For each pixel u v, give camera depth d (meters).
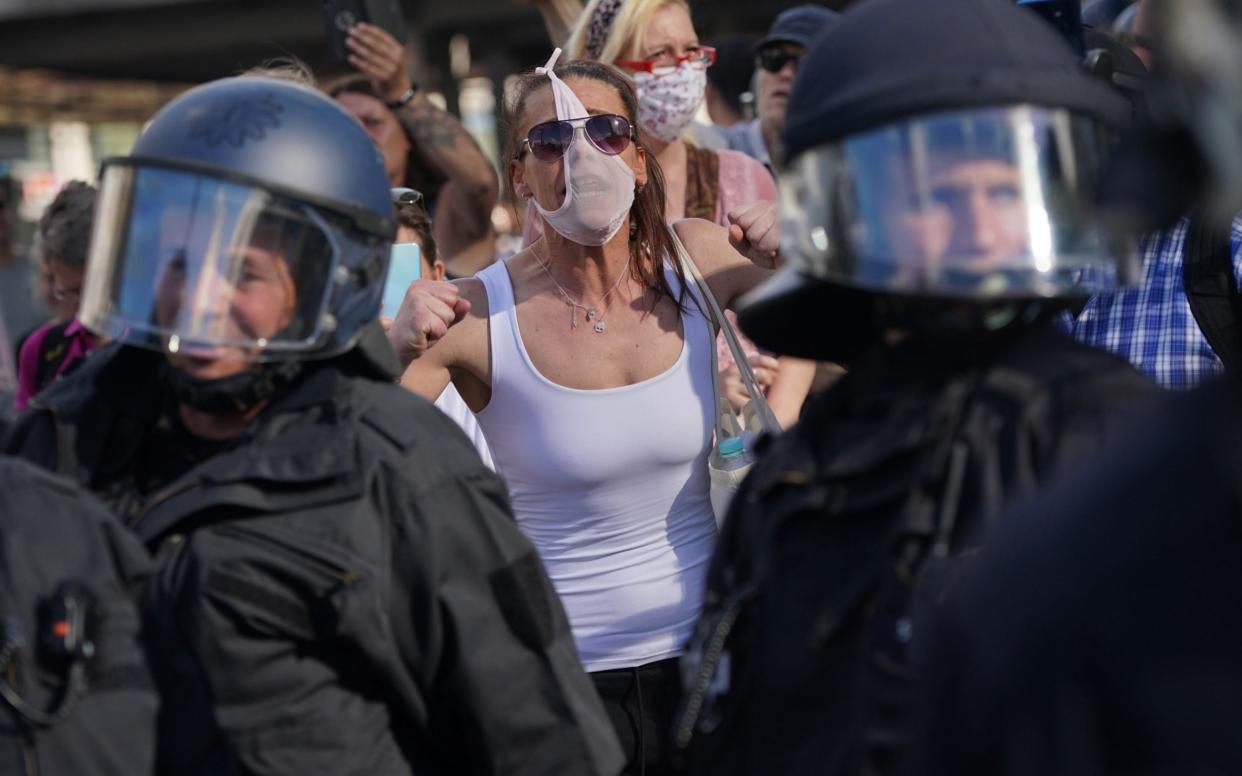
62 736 1.91
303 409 2.28
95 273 2.27
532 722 2.30
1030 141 1.83
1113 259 1.87
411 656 2.24
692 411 3.33
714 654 2.10
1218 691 1.08
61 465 2.32
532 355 3.34
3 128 36.06
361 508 2.21
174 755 2.15
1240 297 3.44
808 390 4.41
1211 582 1.10
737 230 3.38
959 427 1.88
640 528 3.33
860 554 1.94
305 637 2.16
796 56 5.31
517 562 2.32
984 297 1.85
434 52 33.72
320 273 2.25
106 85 41.19
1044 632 1.17
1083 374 1.87
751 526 2.15
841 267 1.92
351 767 2.17
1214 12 1.13
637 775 3.32
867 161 1.88
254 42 35.66
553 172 3.27
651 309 3.40
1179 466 1.14
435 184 5.90
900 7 1.92
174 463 2.35
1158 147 1.24
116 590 2.01
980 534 1.81
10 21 36.09
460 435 2.41
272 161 2.23
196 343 2.21
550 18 5.70
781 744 1.97
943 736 1.27
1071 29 3.02
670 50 4.46
